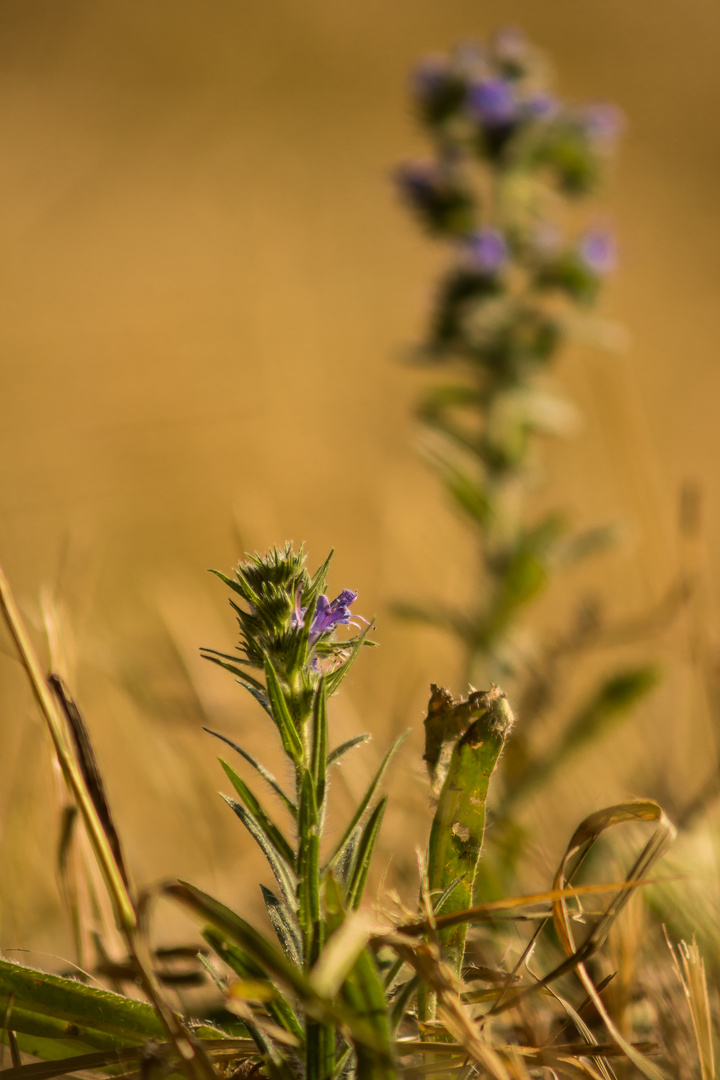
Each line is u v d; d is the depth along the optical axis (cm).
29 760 123
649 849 101
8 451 279
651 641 153
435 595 200
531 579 162
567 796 133
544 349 178
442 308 179
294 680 100
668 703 136
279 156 554
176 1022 97
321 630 100
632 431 189
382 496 252
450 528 224
